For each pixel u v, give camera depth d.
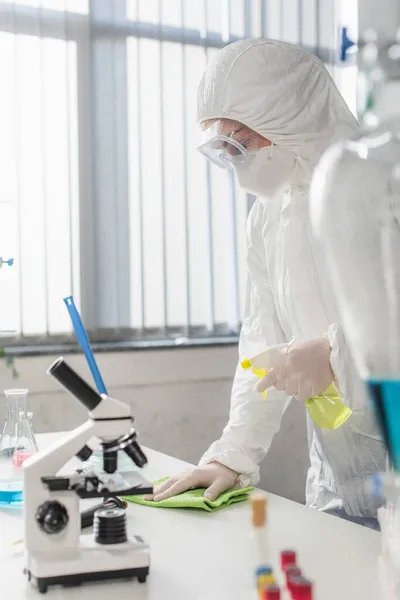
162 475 1.64
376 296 0.88
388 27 3.25
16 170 2.65
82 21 2.73
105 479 1.05
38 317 2.70
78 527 1.05
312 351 1.45
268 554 1.15
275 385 1.45
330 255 0.92
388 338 0.86
